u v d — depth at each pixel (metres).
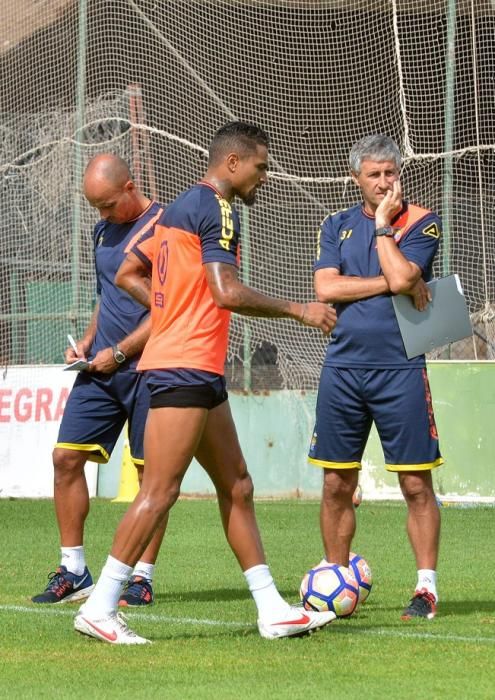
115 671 11.95
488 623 14.98
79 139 44.22
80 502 17.70
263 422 38.72
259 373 40.78
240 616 15.75
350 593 15.09
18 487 39.19
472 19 42.34
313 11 47.66
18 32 47.41
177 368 13.05
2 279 44.91
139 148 45.94
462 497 35.88
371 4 45.56
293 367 40.75
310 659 12.50
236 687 11.16
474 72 42.56
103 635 13.34
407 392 15.45
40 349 43.66
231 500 13.77
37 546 24.83
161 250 13.41
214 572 20.89
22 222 44.84
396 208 15.58
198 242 13.12
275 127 48.88
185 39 47.94
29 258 44.59
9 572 20.66
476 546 25.06
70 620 15.39
